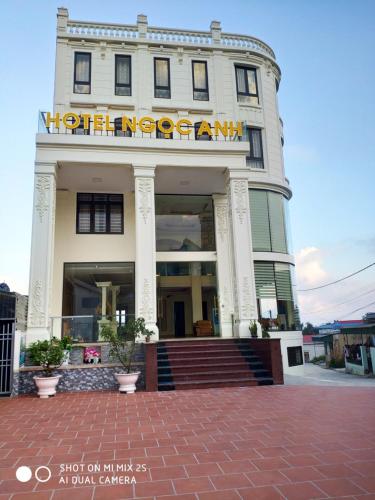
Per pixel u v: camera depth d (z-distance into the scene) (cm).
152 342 1052
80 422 689
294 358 1608
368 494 381
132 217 1541
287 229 1766
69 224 1495
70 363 1097
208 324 1634
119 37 1662
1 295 1176
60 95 1574
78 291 1463
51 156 1245
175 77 1689
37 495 396
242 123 1440
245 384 1035
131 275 1507
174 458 492
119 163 1285
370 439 548
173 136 1622
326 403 795
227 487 403
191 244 1583
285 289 1667
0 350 988
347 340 2197
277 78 1947
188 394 935
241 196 1345
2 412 786
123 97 1625
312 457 483
